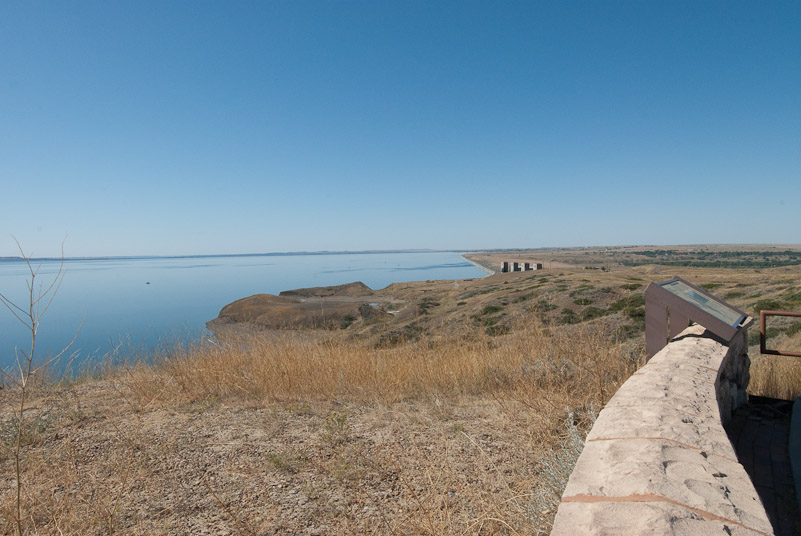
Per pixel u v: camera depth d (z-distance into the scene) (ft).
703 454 5.21
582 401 14.99
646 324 13.04
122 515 10.09
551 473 8.69
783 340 41.68
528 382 17.87
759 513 4.00
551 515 7.53
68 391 21.47
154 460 13.14
